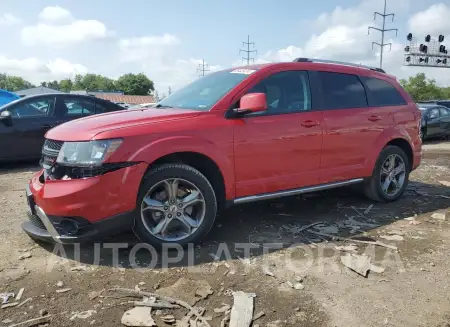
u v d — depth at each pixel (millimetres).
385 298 3092
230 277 3395
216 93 4324
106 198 3473
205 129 3908
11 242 4102
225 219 4824
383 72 5773
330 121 4770
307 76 4781
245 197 4223
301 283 3303
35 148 8594
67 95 9047
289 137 4410
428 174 7973
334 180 4910
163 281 3324
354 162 5090
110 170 3479
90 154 3455
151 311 2893
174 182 3791
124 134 3570
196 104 4320
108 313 2873
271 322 2779
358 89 5258
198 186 3879
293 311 2906
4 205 5477
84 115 9109
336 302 3027
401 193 5758
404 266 3629
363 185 5527
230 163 4055
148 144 3633
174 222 3873
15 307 2930
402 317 2846
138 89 112688
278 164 4379
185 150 3775
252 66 4719
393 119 5504
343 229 4559
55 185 3498
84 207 3412
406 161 5758
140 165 3578
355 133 5023
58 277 3379
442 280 3377
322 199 5727
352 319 2818
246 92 4266
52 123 8703
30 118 8539
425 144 15211
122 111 4500
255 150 4191
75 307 2941
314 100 4754
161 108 4508
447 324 2764
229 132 4023
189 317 2826
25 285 3242
